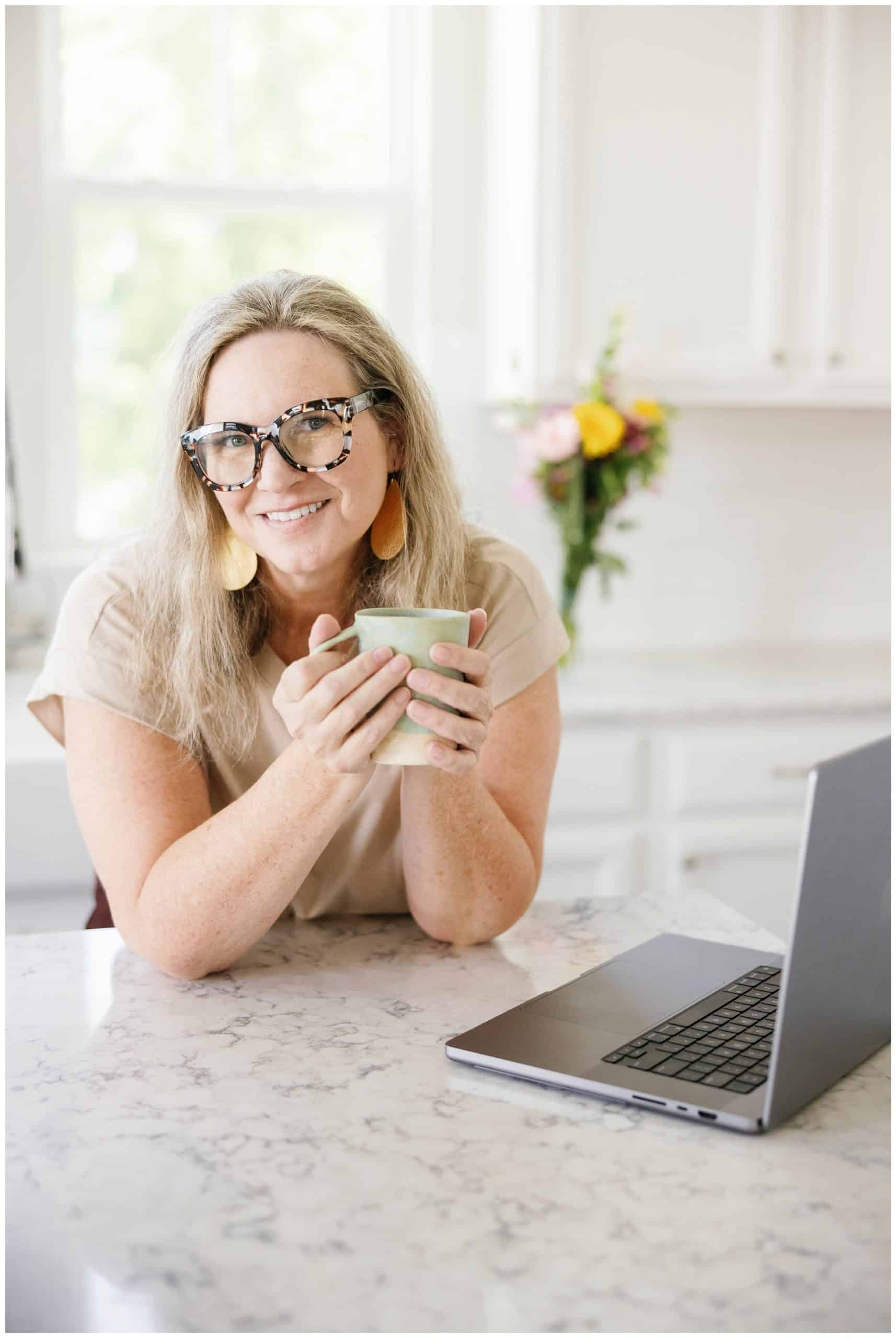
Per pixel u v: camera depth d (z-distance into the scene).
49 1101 0.83
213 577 1.16
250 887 1.01
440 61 2.79
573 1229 0.68
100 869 1.12
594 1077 0.84
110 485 2.86
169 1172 0.74
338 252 2.92
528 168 2.51
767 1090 0.78
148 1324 0.60
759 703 2.46
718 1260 0.65
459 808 1.09
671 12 2.50
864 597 3.19
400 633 0.91
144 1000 1.01
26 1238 0.67
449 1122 0.80
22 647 2.64
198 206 2.80
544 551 2.96
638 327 2.57
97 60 2.73
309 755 0.97
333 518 1.09
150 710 1.15
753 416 3.04
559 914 1.24
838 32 2.58
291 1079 0.86
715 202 2.58
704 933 1.18
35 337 2.74
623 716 2.41
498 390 2.75
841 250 2.66
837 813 0.78
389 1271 0.64
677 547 3.05
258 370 1.07
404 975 1.07
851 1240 0.67
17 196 2.67
